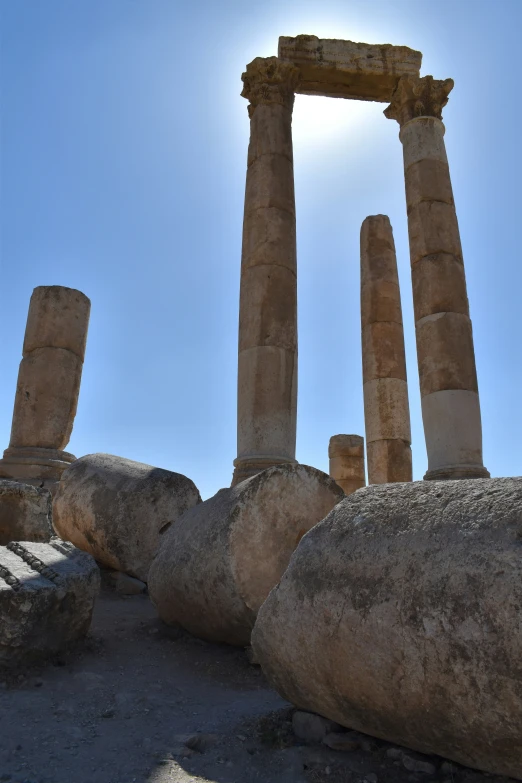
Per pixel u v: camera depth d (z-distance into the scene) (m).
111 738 3.14
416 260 10.96
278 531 4.87
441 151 11.68
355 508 3.14
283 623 3.07
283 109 11.21
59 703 3.60
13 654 4.04
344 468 20.16
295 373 9.55
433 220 10.99
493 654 2.25
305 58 11.97
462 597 2.38
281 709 3.53
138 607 6.33
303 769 2.77
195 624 4.97
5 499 6.50
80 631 4.55
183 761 2.90
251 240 10.16
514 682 2.20
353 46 12.25
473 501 2.67
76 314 11.85
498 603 2.28
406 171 11.73
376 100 12.82
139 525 7.11
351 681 2.72
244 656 4.76
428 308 10.52
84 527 7.35
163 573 5.21
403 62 12.35
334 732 3.04
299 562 3.12
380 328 14.68
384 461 13.82
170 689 3.99
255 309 9.62
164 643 5.02
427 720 2.49
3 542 6.43
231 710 3.64
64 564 4.69
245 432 9.10
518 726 2.21
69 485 7.86
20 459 10.65
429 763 2.68
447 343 10.18
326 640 2.81
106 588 7.03
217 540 4.70
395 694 2.56
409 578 2.59
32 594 4.14
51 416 11.16
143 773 2.76
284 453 8.98
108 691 3.85
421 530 2.71
